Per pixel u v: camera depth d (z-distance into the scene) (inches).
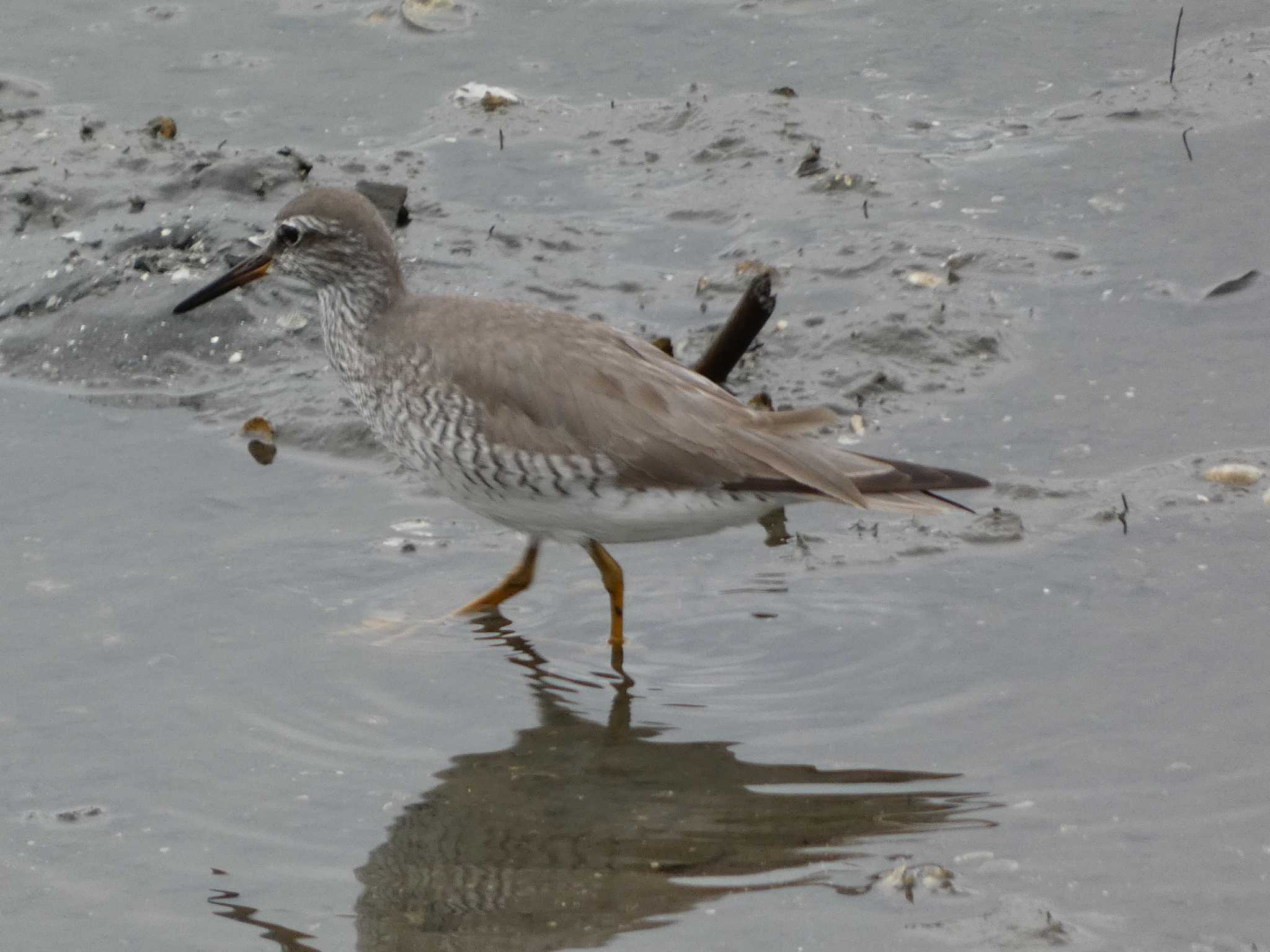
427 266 625.3
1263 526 469.4
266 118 733.3
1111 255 609.3
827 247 625.3
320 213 470.9
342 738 412.5
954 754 393.7
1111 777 379.9
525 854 369.4
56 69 774.5
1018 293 592.4
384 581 479.2
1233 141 673.0
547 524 450.6
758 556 486.3
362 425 551.2
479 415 440.5
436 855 369.4
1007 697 411.8
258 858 370.3
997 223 634.2
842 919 342.0
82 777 397.4
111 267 625.9
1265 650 418.3
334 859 369.4
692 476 430.0
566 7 824.9
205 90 756.6
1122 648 425.4
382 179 681.0
